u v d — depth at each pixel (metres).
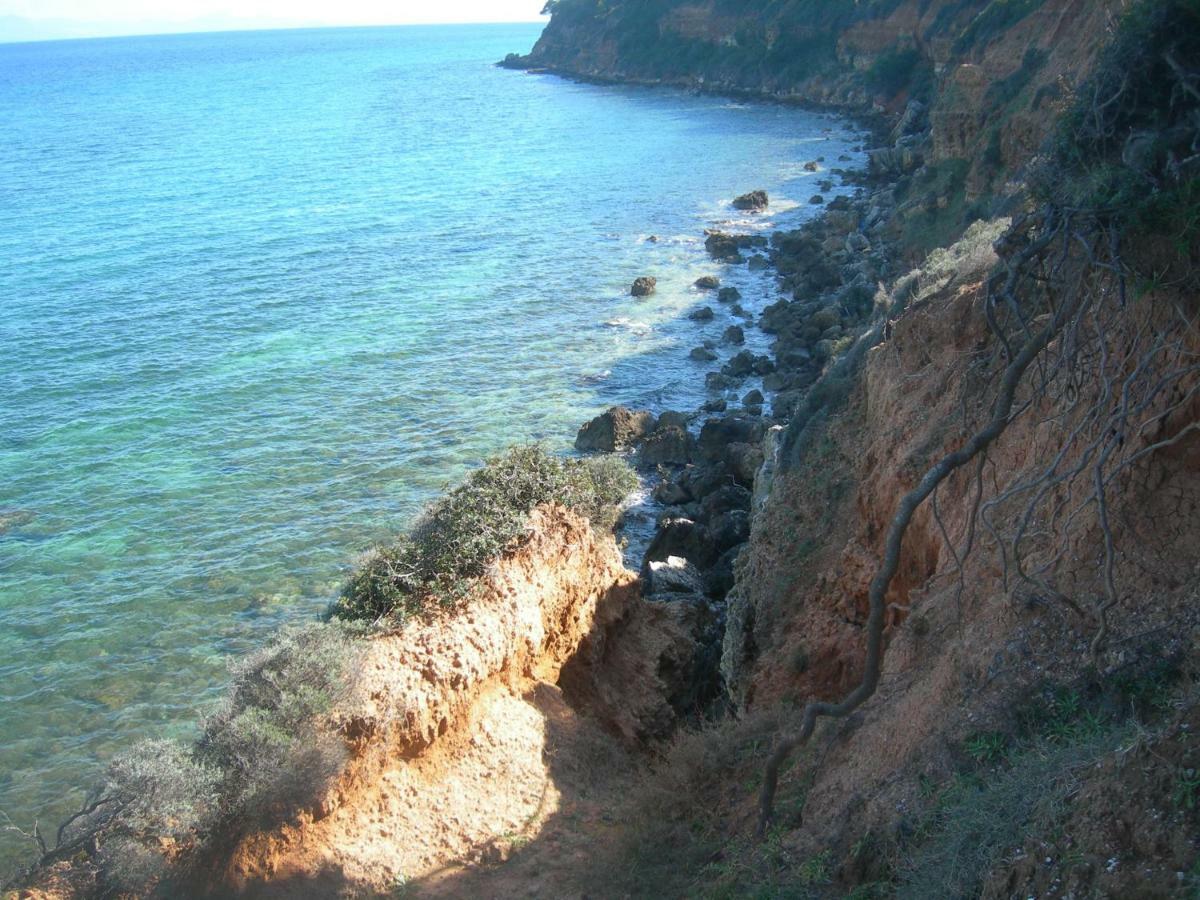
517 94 164.00
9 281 60.31
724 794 15.54
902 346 20.89
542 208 79.62
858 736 13.67
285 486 35.81
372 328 52.06
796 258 59.88
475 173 95.56
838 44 126.62
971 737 11.34
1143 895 7.78
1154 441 11.48
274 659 15.95
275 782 14.62
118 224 76.31
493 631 17.84
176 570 30.91
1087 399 12.95
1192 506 11.23
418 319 53.41
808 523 21.91
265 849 14.62
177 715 24.89
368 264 64.12
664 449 36.81
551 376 45.28
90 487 36.00
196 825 14.16
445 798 16.30
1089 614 11.38
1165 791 8.29
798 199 78.62
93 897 13.49
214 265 63.97
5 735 24.34
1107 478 11.09
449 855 15.65
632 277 59.94
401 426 40.47
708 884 13.14
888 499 18.39
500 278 60.59
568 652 20.39
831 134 105.81
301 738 14.96
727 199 79.94
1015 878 8.86
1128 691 10.38
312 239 70.94
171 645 27.50
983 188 52.03
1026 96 54.59
